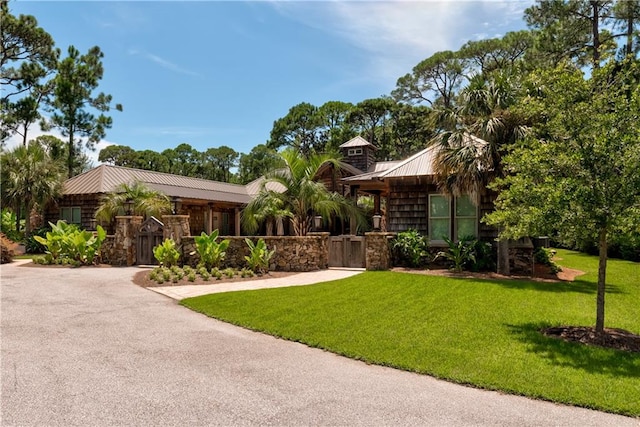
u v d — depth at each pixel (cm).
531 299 743
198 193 2262
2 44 2478
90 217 1967
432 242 1256
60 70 2806
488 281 938
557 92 546
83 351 466
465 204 1234
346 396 354
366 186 1672
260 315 634
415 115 3625
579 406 340
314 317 619
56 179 1953
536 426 304
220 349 484
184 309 694
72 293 825
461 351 468
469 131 1075
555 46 1942
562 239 530
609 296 798
